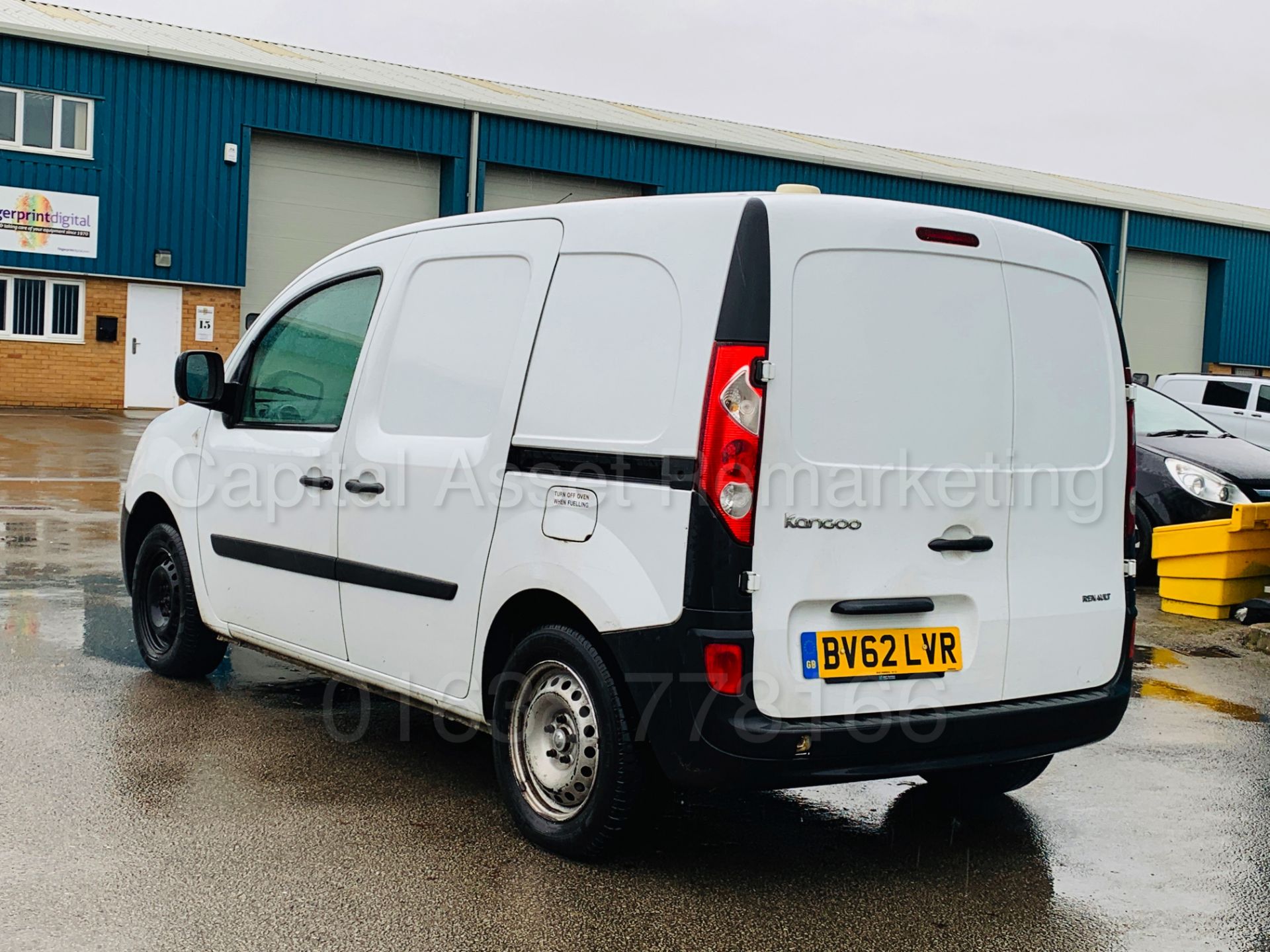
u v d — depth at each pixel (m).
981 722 3.92
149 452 6.13
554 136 28.92
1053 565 4.18
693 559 3.58
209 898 3.61
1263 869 4.18
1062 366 4.24
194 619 5.79
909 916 3.72
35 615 7.14
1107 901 3.88
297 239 27.50
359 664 4.83
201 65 25.72
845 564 3.73
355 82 26.89
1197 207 39.69
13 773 4.56
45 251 24.92
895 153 36.91
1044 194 34.22
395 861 3.95
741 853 4.18
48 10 27.56
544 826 4.07
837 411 3.74
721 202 3.77
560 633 3.98
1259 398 18.19
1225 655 7.65
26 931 3.34
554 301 4.16
